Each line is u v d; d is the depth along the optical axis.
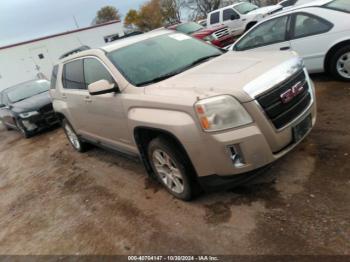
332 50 5.60
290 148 3.11
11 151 8.80
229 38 12.92
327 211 2.84
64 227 3.98
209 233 3.03
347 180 3.14
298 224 2.80
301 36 5.86
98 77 4.30
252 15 13.66
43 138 8.95
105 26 29.05
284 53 3.51
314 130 4.26
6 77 24.95
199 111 2.84
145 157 3.87
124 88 3.75
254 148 2.84
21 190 5.69
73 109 5.33
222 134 2.81
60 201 4.72
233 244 2.81
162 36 4.57
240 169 2.88
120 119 3.92
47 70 26.52
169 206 3.65
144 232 3.36
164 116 3.14
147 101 3.35
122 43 4.40
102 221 3.82
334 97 5.20
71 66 5.16
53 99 6.19
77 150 6.59
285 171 3.56
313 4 5.90
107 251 3.27
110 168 5.27
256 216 3.04
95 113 4.53
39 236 3.98
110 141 4.63
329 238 2.57
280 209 3.04
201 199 3.56
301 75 3.31
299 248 2.56
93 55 4.39
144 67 3.93
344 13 5.42
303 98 3.25
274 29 6.24
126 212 3.83
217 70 3.42
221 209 3.30
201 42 4.64
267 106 2.90
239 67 3.33
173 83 3.42
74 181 5.26
